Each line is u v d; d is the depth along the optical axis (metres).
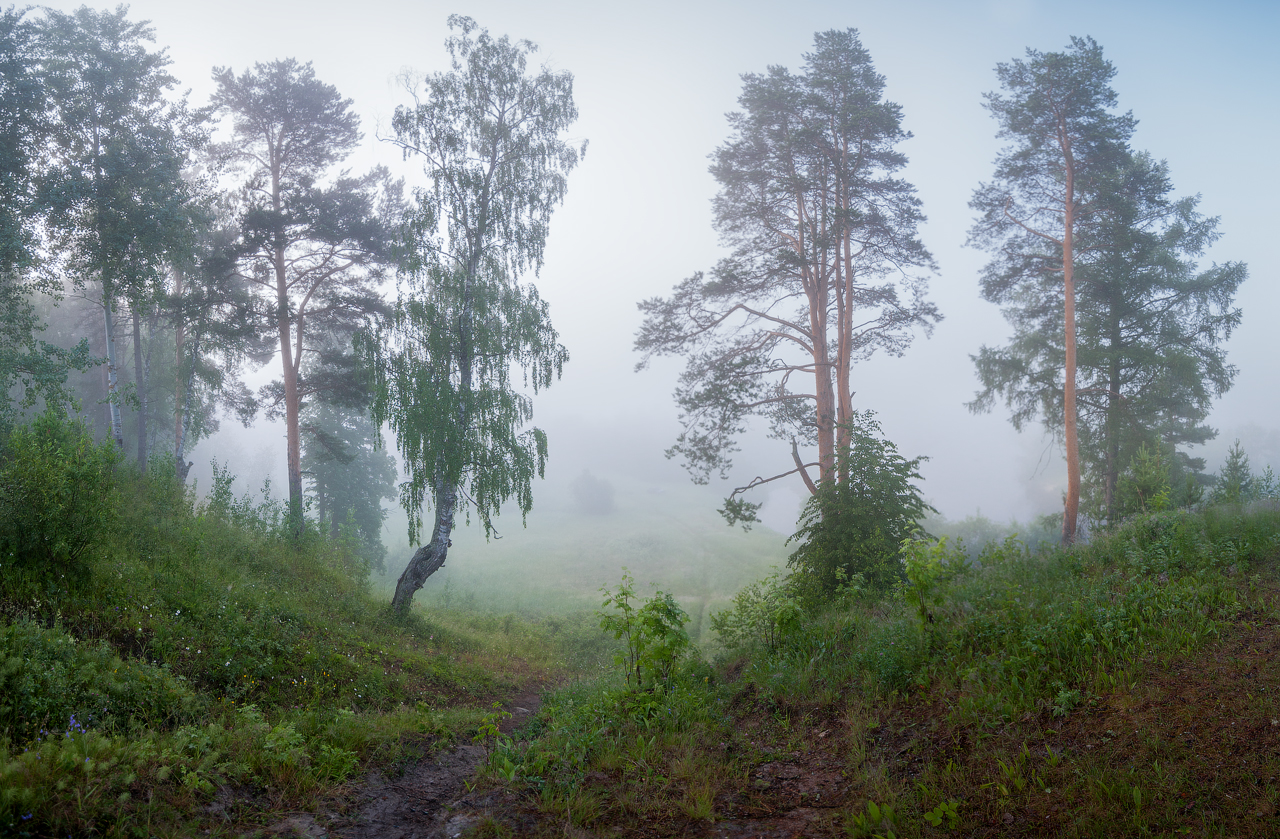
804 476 20.23
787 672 8.02
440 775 6.25
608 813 4.95
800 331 21.83
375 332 16.19
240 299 22.44
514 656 17.41
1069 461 20.42
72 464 8.41
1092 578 8.20
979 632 7.02
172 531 12.61
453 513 16.75
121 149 19.41
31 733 4.91
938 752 5.32
